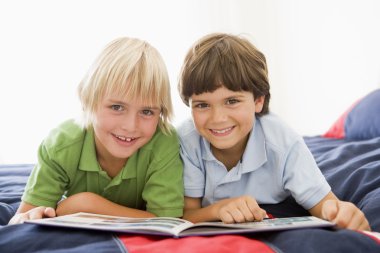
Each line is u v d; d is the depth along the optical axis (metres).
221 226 0.73
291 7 2.68
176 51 2.49
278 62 2.70
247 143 1.05
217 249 0.61
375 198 0.95
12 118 2.22
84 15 2.30
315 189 0.98
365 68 2.62
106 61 0.97
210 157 1.06
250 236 0.71
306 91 2.73
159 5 2.45
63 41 2.27
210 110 0.98
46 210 0.84
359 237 0.65
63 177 1.06
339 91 2.70
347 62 2.67
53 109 2.27
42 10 2.23
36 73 2.24
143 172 1.07
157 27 2.46
